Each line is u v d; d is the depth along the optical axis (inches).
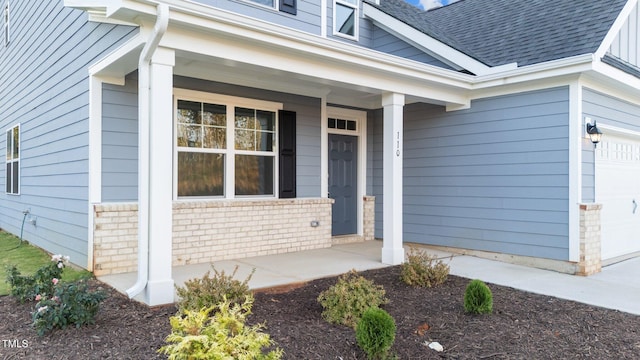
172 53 165.5
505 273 233.6
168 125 164.7
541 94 250.1
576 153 234.8
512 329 147.3
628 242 288.0
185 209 241.0
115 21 176.9
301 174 295.3
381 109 343.3
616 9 261.6
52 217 279.0
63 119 259.1
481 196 278.1
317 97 302.0
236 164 266.1
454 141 293.1
